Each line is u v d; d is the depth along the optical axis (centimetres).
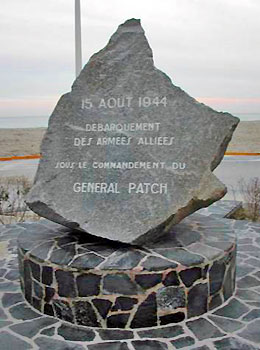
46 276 316
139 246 330
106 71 385
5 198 761
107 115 373
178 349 271
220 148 348
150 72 377
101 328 301
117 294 298
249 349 270
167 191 336
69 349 273
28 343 280
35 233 376
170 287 300
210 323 303
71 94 385
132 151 357
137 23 396
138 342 281
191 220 411
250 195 793
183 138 353
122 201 340
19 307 332
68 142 372
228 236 359
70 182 356
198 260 306
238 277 384
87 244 340
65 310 309
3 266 422
